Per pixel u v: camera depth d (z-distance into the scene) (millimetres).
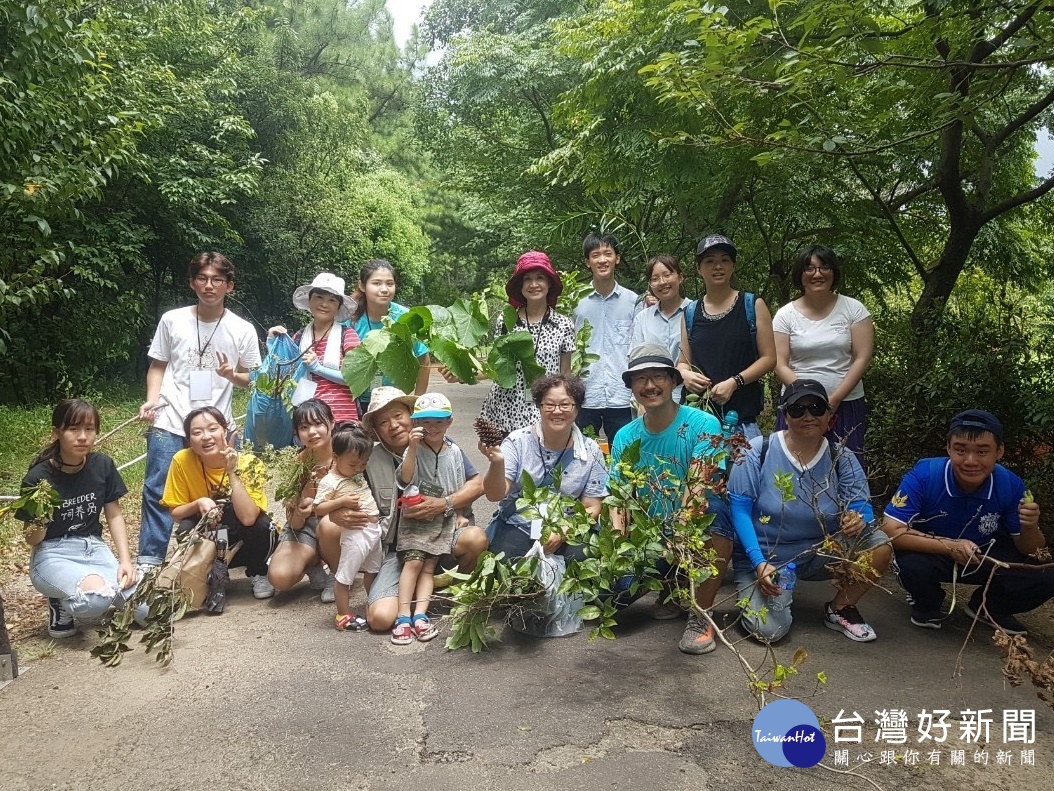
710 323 4598
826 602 4344
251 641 3873
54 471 4027
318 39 25578
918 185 8734
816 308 4645
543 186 12016
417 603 3975
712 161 7543
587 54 8000
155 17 12570
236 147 14328
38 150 6898
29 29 6176
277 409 4938
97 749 2900
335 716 3117
